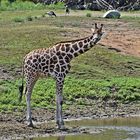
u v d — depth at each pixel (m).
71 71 37.91
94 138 25.64
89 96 34.28
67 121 29.66
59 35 47.50
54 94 33.38
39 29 49.03
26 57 28.34
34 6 81.75
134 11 79.19
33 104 31.89
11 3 85.81
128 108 33.47
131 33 51.72
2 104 31.38
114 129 27.69
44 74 28.02
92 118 30.62
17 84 34.34
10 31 47.88
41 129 27.09
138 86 36.16
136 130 27.52
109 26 56.00
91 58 41.25
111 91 35.28
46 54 27.94
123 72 39.88
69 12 72.50
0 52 40.91
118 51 44.50
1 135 25.73
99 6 80.50
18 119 28.84
